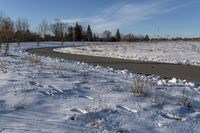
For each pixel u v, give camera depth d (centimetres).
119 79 1088
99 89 825
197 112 652
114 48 5250
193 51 4250
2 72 1090
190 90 920
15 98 676
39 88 795
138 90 787
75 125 523
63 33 10038
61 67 1377
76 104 650
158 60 2670
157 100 722
